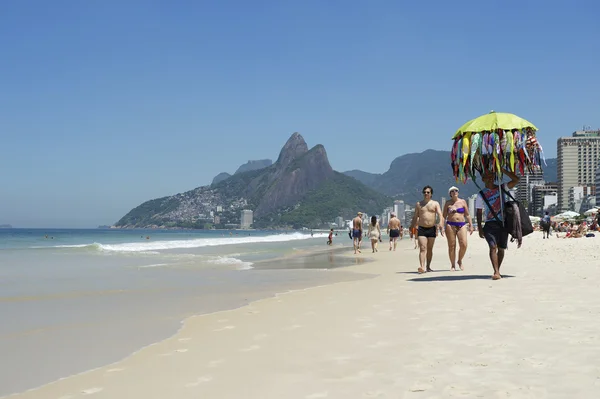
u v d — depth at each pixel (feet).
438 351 16.55
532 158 34.81
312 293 32.58
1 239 213.05
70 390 14.24
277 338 19.60
